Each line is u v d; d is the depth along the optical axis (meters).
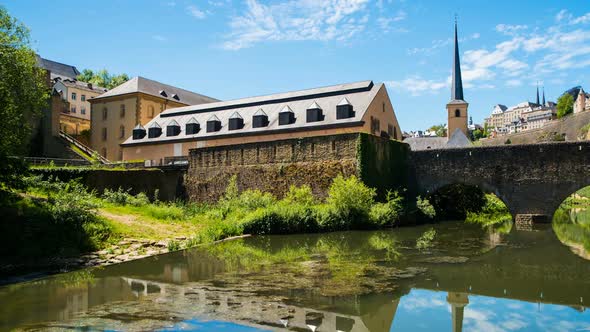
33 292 11.11
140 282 12.21
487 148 29.64
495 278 12.84
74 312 9.32
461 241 20.61
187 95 57.47
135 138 44.69
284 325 8.47
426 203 30.39
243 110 41.03
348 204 25.31
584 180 26.48
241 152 33.00
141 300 10.27
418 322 8.90
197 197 34.94
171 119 44.50
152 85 52.84
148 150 43.28
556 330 8.53
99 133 52.72
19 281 12.38
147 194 33.38
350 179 26.41
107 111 52.12
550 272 13.70
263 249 18.41
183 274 13.27
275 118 37.50
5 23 31.17
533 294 11.16
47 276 13.00
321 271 13.69
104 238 17.95
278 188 30.86
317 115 34.91
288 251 17.83
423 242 20.30
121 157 50.34
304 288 11.45
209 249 18.38
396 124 40.47
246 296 10.62
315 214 24.45
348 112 33.62
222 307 9.66
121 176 31.73
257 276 12.95
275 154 31.33
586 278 12.92
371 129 34.25
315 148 29.61
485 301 10.51
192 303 9.97
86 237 17.19
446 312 9.57
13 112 31.08
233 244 19.89
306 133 34.69
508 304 10.27
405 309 9.73
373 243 20.05
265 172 31.58
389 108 38.69
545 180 27.56
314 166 29.48
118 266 14.59
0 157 16.42
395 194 28.06
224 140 38.59
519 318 9.24
